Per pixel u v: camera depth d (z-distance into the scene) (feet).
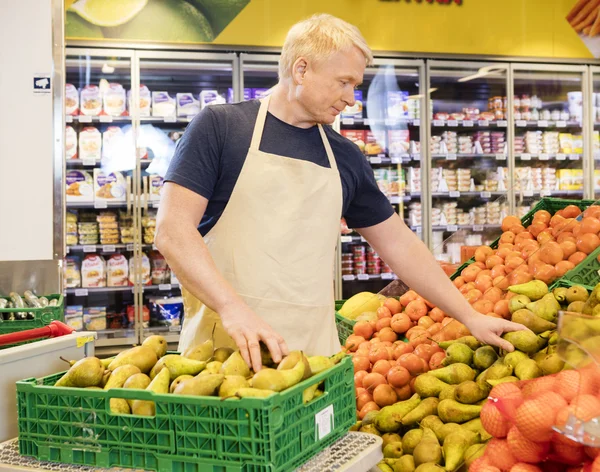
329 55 5.56
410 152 19.01
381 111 18.90
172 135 17.62
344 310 9.23
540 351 5.56
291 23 17.78
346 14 18.31
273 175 5.81
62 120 13.41
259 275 5.73
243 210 5.81
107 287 17.33
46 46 13.16
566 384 3.81
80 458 4.07
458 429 5.06
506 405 3.88
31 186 13.19
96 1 16.84
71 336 5.95
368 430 5.64
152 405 4.01
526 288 6.38
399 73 18.75
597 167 19.71
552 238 7.45
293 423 3.80
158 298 17.76
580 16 19.49
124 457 3.98
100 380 4.31
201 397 3.68
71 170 17.25
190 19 17.25
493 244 8.70
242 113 5.95
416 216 19.01
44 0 13.16
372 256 18.97
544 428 3.65
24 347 5.44
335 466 3.96
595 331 3.65
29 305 11.85
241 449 3.61
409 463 4.98
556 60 19.57
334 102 5.74
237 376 4.00
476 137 19.36
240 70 17.34
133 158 17.26
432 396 5.69
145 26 17.07
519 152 19.47
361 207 6.55
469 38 19.03
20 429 4.25
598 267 6.81
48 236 13.26
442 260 9.32
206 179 5.68
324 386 4.26
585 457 3.65
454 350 5.90
